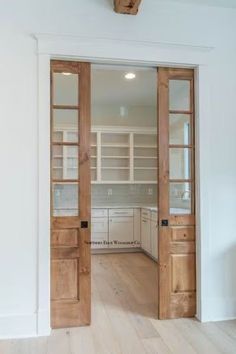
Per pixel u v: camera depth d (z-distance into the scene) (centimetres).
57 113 280
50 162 273
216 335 264
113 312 311
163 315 294
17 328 261
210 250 296
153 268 479
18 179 265
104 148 623
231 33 305
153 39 287
